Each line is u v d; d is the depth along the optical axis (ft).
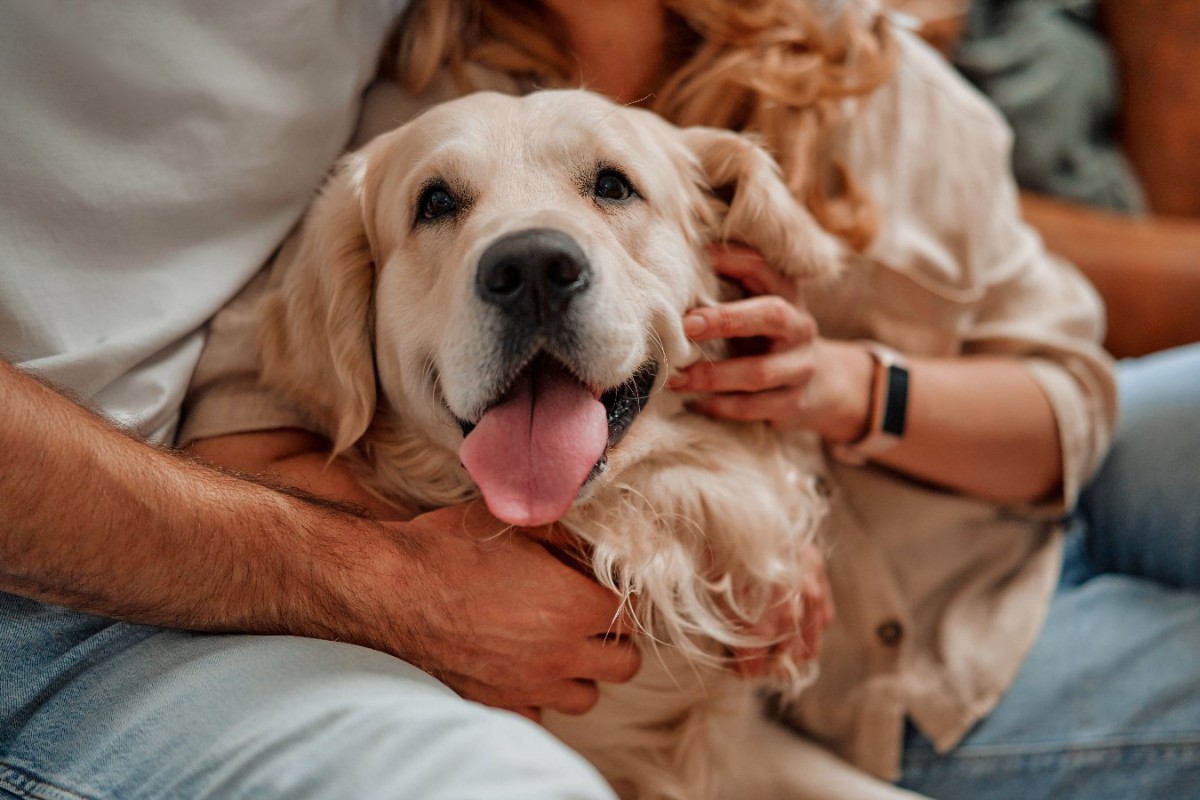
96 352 3.53
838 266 4.25
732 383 3.89
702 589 3.99
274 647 2.91
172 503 2.94
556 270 3.23
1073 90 7.68
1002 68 7.73
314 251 3.94
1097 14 7.89
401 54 4.58
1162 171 7.85
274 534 3.08
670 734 4.23
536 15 4.68
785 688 4.61
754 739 4.57
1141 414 5.23
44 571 2.81
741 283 4.27
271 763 2.50
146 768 2.65
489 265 3.23
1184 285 6.81
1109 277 6.89
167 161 3.78
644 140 3.88
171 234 3.83
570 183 3.65
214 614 3.01
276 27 3.97
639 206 3.74
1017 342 4.95
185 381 3.92
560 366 3.45
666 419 3.97
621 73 4.76
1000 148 5.07
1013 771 4.52
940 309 4.82
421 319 3.62
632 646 3.74
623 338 3.38
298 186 4.21
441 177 3.63
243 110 3.91
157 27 3.73
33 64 3.54
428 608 3.26
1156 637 4.56
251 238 4.08
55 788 2.77
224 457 3.94
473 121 3.69
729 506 3.97
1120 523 5.22
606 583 3.68
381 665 2.90
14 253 3.48
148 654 3.02
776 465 4.22
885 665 4.74
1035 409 4.72
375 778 2.41
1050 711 4.54
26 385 2.88
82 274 3.62
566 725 4.09
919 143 4.85
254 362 4.05
